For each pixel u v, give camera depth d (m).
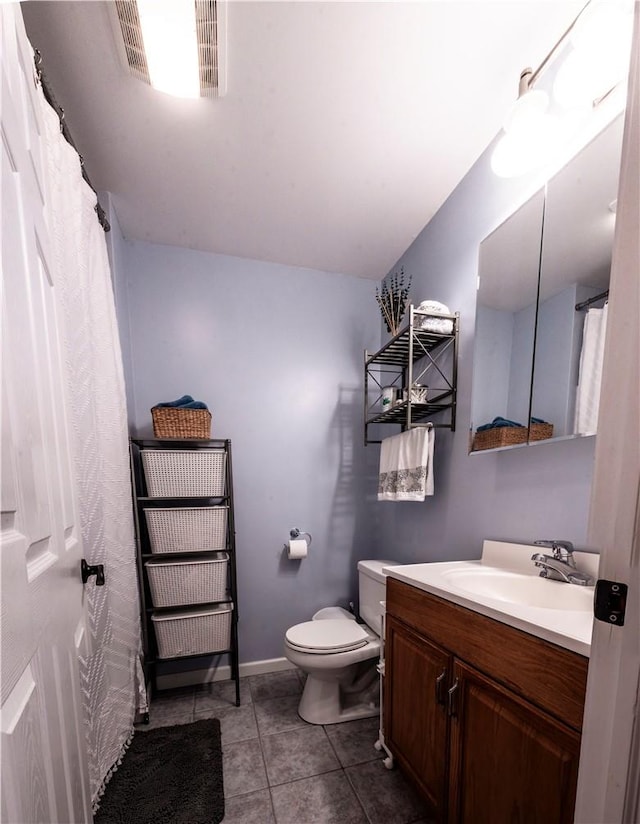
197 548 1.68
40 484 0.62
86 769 0.82
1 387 0.48
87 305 1.18
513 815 0.74
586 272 0.96
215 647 1.68
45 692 0.58
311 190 1.55
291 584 2.06
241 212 1.69
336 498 2.17
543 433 1.07
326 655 1.45
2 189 0.53
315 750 1.37
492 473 1.30
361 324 2.28
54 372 0.76
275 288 2.12
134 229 1.80
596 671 0.45
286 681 1.86
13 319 0.54
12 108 0.58
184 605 1.67
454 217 1.56
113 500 1.34
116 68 1.02
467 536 1.43
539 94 0.90
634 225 0.43
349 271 2.22
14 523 0.51
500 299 1.26
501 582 1.08
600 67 0.81
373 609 1.74
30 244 0.64
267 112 1.17
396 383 2.15
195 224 1.77
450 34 0.96
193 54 0.98
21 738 0.47
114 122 1.20
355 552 2.18
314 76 1.06
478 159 1.41
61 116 1.04
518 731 0.74
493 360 1.29
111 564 1.32
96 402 1.28
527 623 0.72
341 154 1.36
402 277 1.93
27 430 0.57
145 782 1.22
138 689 1.50
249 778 1.24
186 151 1.33
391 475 1.71
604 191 0.92
